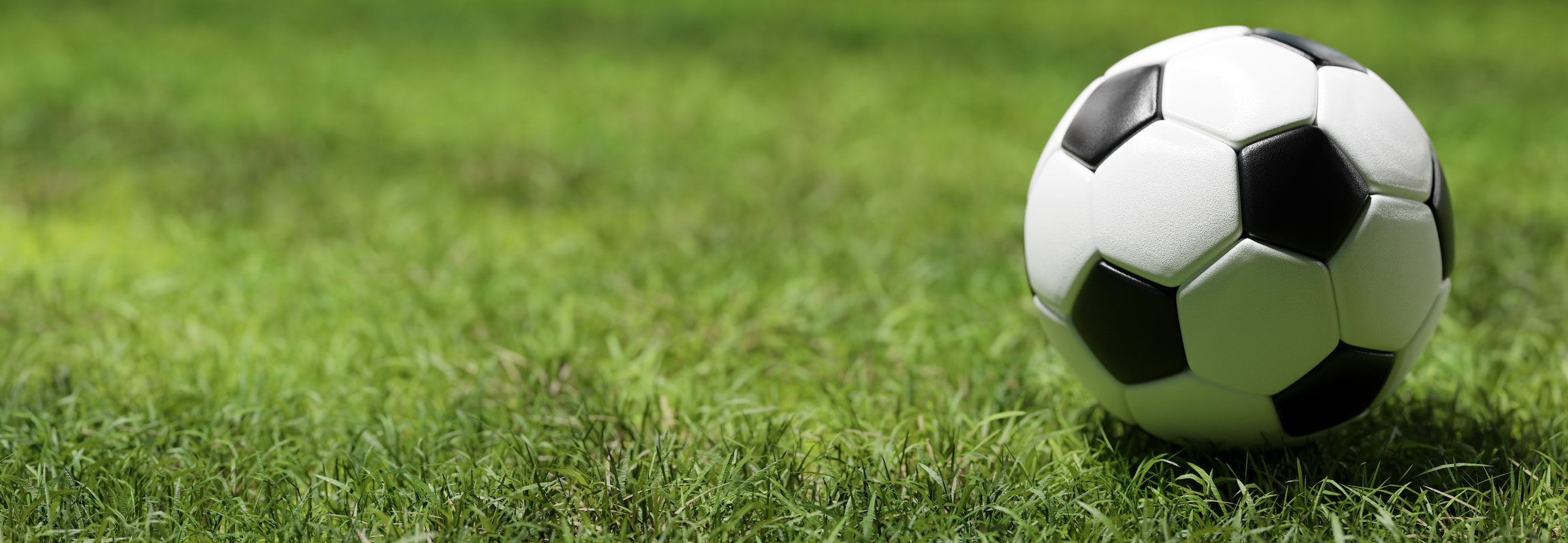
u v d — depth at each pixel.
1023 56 9.41
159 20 10.12
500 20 10.61
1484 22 10.92
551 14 10.98
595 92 8.02
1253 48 2.54
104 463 2.79
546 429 3.08
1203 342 2.51
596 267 4.59
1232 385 2.57
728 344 3.67
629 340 3.85
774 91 8.16
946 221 5.27
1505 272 4.34
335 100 7.59
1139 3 11.96
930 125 7.22
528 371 3.41
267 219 5.18
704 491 2.60
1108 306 2.59
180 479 2.72
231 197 5.47
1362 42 9.85
